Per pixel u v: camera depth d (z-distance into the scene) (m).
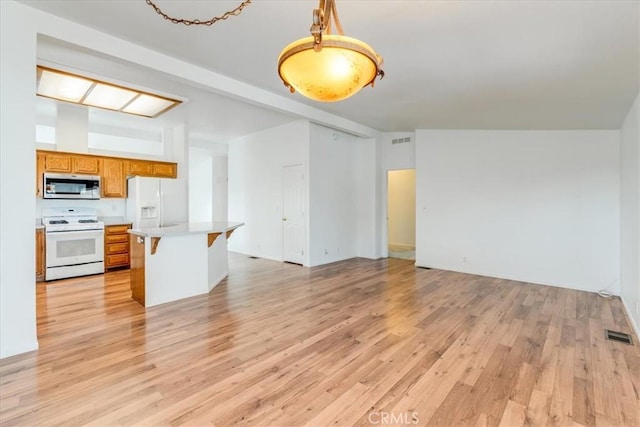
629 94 3.06
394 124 5.99
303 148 5.98
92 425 1.74
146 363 2.40
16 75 2.44
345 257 6.82
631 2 1.81
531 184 5.04
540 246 4.95
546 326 3.17
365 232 7.03
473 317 3.40
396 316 3.42
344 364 2.41
